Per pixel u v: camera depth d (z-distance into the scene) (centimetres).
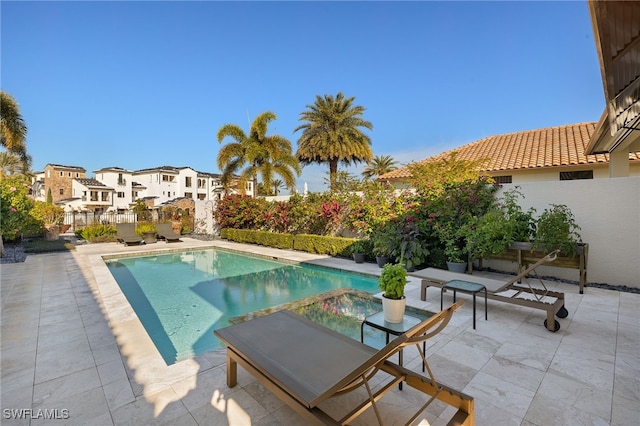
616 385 290
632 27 332
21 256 1059
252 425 240
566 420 243
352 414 204
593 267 662
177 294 712
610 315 474
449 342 383
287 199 1438
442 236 778
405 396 276
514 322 448
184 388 289
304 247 1188
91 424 240
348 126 2073
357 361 248
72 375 311
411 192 938
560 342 381
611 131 677
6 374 313
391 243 831
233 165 1872
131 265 1058
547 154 1244
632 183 621
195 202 1941
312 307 564
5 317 477
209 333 493
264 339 286
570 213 666
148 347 375
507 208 754
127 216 2141
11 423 241
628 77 456
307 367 238
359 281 815
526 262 678
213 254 1277
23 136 1570
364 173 3216
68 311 505
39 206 1750
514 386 289
